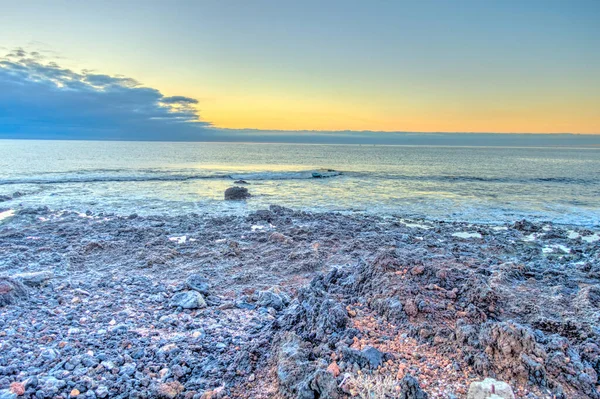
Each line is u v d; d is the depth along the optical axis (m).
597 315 4.36
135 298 5.93
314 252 8.96
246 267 8.05
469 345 3.66
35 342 4.29
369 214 15.84
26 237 10.49
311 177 31.91
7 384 3.38
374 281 5.18
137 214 14.98
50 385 3.38
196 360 4.04
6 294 5.44
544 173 38.91
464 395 3.07
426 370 3.41
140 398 3.35
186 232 11.48
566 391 3.13
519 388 3.16
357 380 3.25
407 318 4.29
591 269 8.21
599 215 16.31
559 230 12.95
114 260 8.41
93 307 5.46
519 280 6.94
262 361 3.88
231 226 12.32
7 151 82.88
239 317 5.29
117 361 3.92
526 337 3.45
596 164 60.19
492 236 11.91
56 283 6.52
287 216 14.30
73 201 17.81
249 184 26.27
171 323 4.97
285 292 6.56
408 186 26.33
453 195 21.89
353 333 4.05
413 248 9.76
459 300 4.68
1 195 18.44
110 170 35.06
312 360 3.69
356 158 76.88
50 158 55.94
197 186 24.31
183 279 7.17
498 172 40.03
